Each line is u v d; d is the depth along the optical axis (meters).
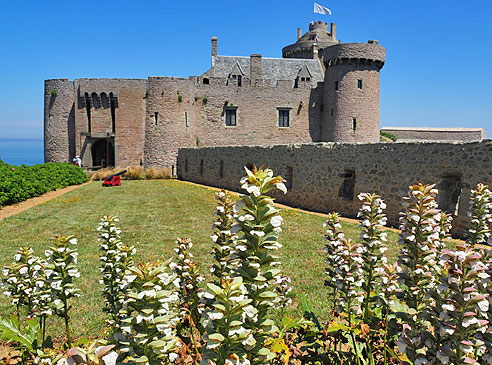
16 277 3.64
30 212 14.96
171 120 36.75
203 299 2.79
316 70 44.78
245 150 22.09
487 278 2.19
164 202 17.84
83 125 37.19
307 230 11.51
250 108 40.53
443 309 2.11
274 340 2.69
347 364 3.18
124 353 2.17
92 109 36.91
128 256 3.72
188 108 37.44
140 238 10.40
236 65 41.22
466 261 2.12
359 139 37.56
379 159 13.05
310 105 41.50
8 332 3.14
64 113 38.12
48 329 5.13
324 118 40.75
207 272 7.23
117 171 32.44
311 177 16.44
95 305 5.97
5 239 10.33
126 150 36.94
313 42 49.91
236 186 23.33
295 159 17.55
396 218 12.41
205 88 39.47
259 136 40.78
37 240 10.21
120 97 36.72
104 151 42.50
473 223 4.11
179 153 35.56
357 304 3.75
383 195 12.91
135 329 2.19
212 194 21.16
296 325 3.19
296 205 17.53
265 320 2.29
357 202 14.02
